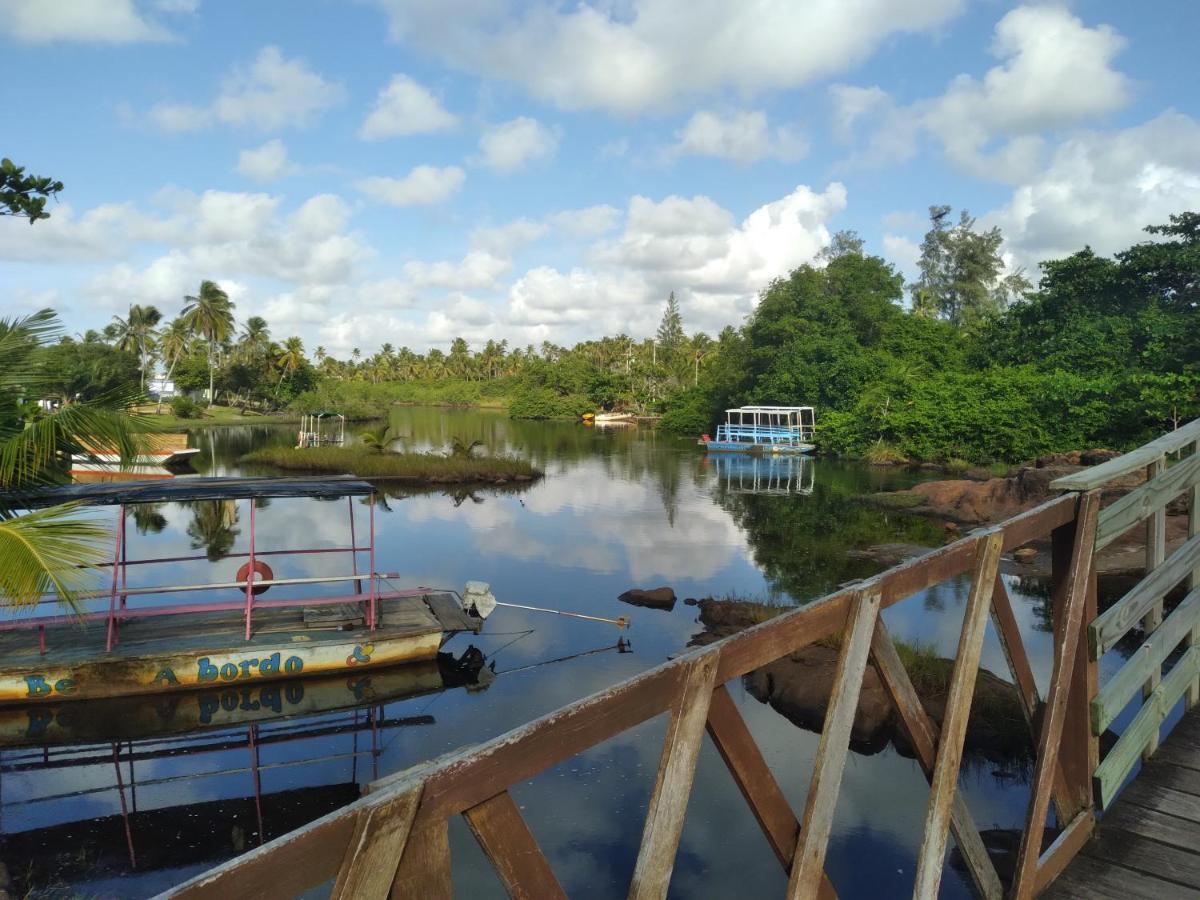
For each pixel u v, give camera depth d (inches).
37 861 267.1
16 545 287.0
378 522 915.4
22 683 386.9
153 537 837.8
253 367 3016.7
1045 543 692.1
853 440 1508.4
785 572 651.5
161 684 403.5
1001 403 1261.1
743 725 76.9
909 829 259.9
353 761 344.8
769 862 247.0
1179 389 1039.6
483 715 388.5
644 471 1381.6
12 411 365.1
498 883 236.8
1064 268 1481.3
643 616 542.9
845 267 1904.5
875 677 357.4
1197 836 135.0
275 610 494.9
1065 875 125.0
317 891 217.5
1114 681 134.8
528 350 4749.0
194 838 282.8
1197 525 173.3
